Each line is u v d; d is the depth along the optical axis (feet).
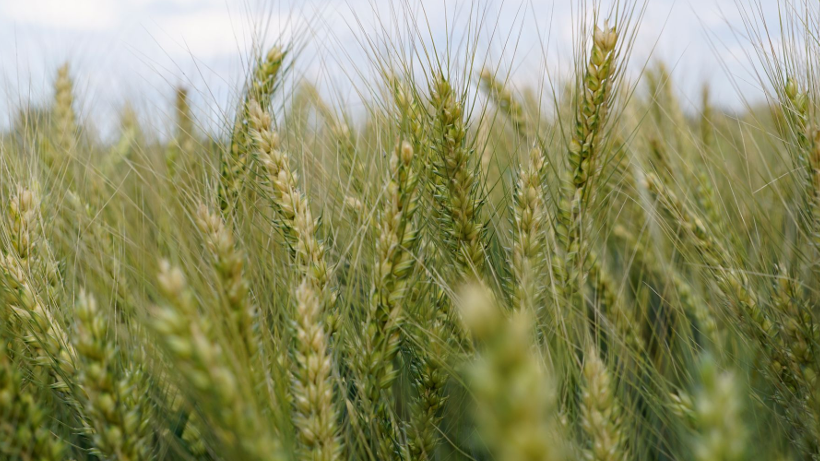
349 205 1.86
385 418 1.67
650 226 1.94
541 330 1.71
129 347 1.65
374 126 1.88
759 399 1.73
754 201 1.92
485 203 1.86
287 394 1.54
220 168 1.91
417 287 1.74
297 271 1.67
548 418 1.55
